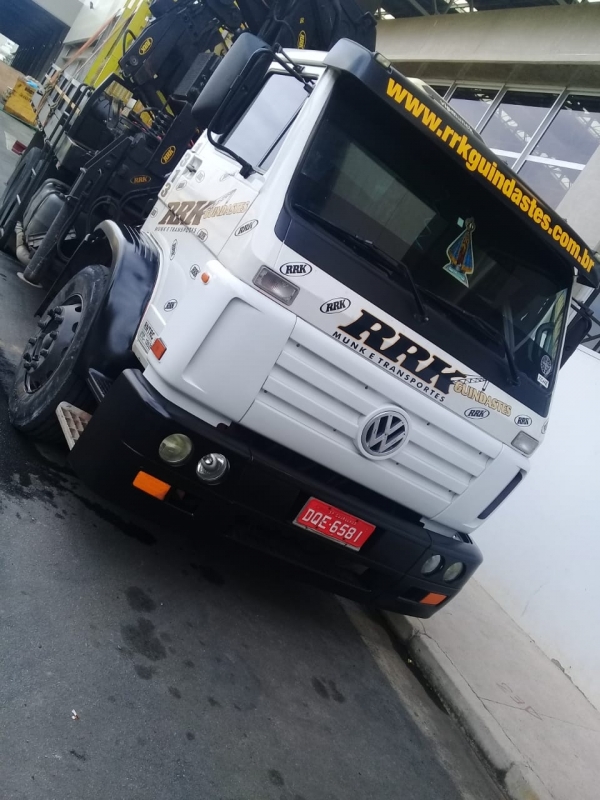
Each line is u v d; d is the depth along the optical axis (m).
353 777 3.01
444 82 11.04
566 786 3.76
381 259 3.02
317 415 3.03
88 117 6.50
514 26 9.52
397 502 3.40
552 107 8.80
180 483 2.96
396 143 3.06
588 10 8.48
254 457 2.98
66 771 2.20
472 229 3.27
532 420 3.51
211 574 3.79
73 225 5.84
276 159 2.94
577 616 5.29
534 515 5.91
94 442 3.03
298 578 3.59
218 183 3.44
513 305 3.49
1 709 2.28
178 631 3.17
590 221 7.04
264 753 2.80
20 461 3.64
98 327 3.38
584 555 5.43
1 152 12.73
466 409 3.28
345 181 2.99
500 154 9.30
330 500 3.14
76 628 2.81
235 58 3.08
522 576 5.79
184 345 2.85
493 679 4.57
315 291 2.85
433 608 3.78
